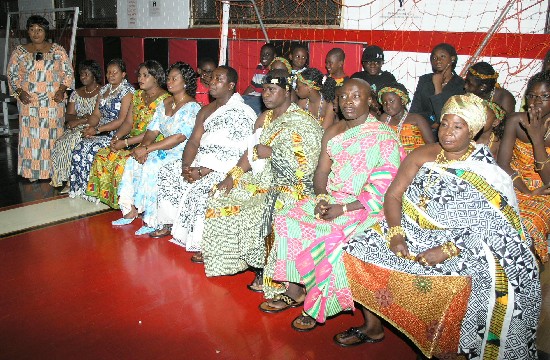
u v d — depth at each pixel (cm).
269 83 339
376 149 291
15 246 438
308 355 295
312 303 304
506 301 253
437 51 454
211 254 373
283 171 334
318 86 376
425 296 269
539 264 335
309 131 329
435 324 268
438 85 464
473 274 258
